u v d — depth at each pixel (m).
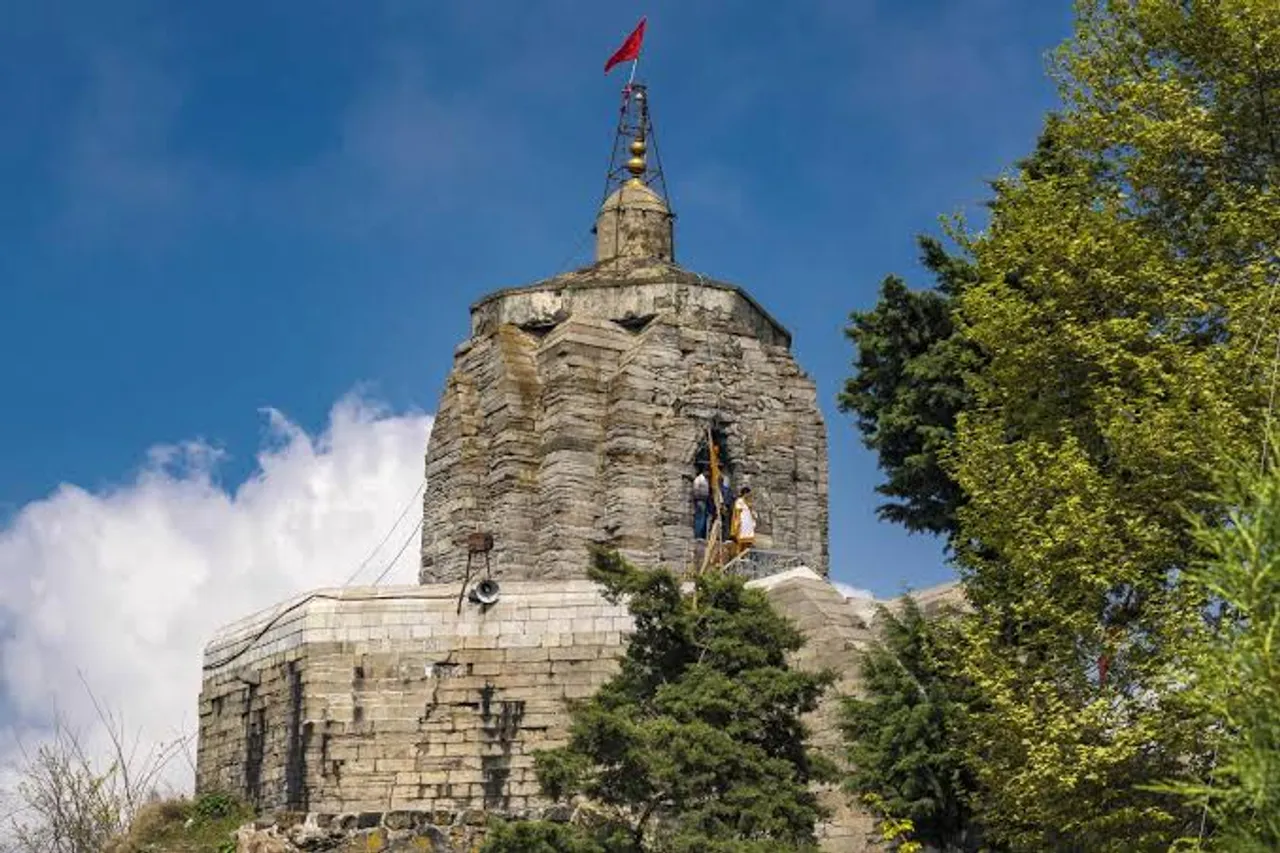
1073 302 31.33
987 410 33.59
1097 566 28.97
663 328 49.31
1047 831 29.48
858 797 33.19
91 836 43.84
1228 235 30.28
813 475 50.25
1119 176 32.72
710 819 30.78
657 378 48.84
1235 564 18.53
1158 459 28.78
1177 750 27.75
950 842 32.19
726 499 48.72
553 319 50.53
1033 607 29.64
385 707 40.28
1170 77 32.31
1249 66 31.34
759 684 32.06
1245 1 31.19
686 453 48.34
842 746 34.12
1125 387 30.77
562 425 48.41
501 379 49.59
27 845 43.94
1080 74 33.03
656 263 52.41
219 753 44.22
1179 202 31.67
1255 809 19.38
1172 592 28.39
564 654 40.03
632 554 46.97
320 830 38.69
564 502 47.78
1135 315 31.14
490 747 39.69
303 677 40.81
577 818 37.00
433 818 38.75
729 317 50.41
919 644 33.34
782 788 31.27
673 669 33.03
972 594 32.06
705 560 44.84
